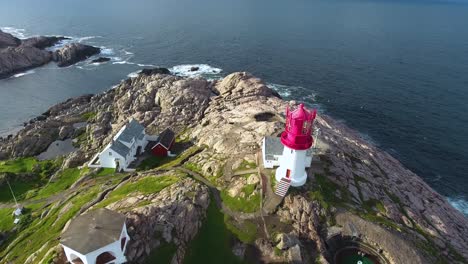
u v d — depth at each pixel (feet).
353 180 185.68
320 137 222.07
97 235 116.47
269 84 437.17
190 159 219.00
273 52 559.79
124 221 123.65
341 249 149.89
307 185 170.09
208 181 186.50
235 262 139.74
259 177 176.96
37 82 456.45
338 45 602.85
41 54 517.55
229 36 647.56
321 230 153.58
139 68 500.33
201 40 621.72
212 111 290.97
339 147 218.59
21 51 497.05
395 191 195.21
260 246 145.38
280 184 167.73
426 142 315.99
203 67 497.87
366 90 418.92
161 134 260.62
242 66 500.33
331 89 422.82
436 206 202.49
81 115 347.15
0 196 229.86
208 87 342.85
